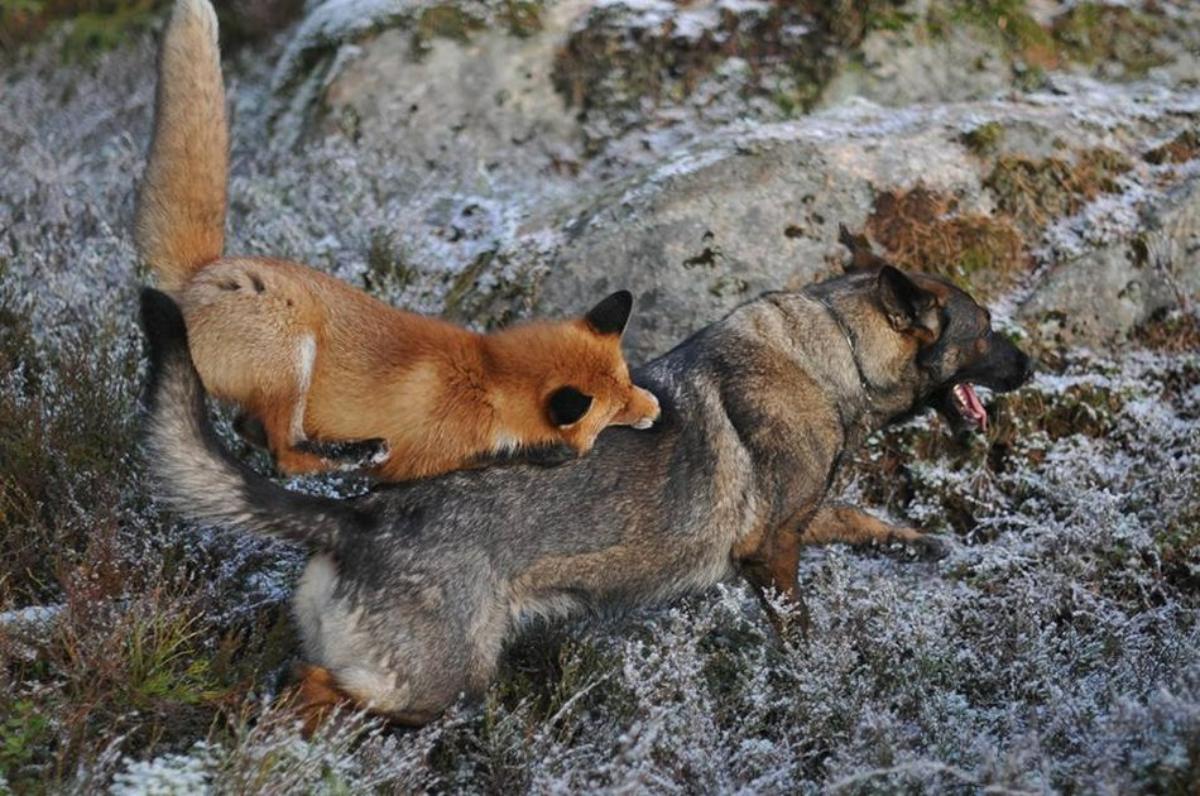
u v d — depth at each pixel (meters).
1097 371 8.53
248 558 6.98
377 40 11.20
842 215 8.95
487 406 6.03
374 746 5.55
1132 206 9.24
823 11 10.84
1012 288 8.91
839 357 6.77
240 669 6.04
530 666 6.72
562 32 11.09
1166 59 10.91
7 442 7.21
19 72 14.09
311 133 11.06
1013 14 10.98
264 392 6.00
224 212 6.77
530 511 6.00
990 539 7.78
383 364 6.01
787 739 5.91
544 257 8.91
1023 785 5.02
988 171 9.32
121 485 7.29
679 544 6.28
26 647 5.78
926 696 6.23
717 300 8.54
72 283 8.69
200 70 6.61
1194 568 7.20
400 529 5.84
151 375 5.66
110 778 5.21
